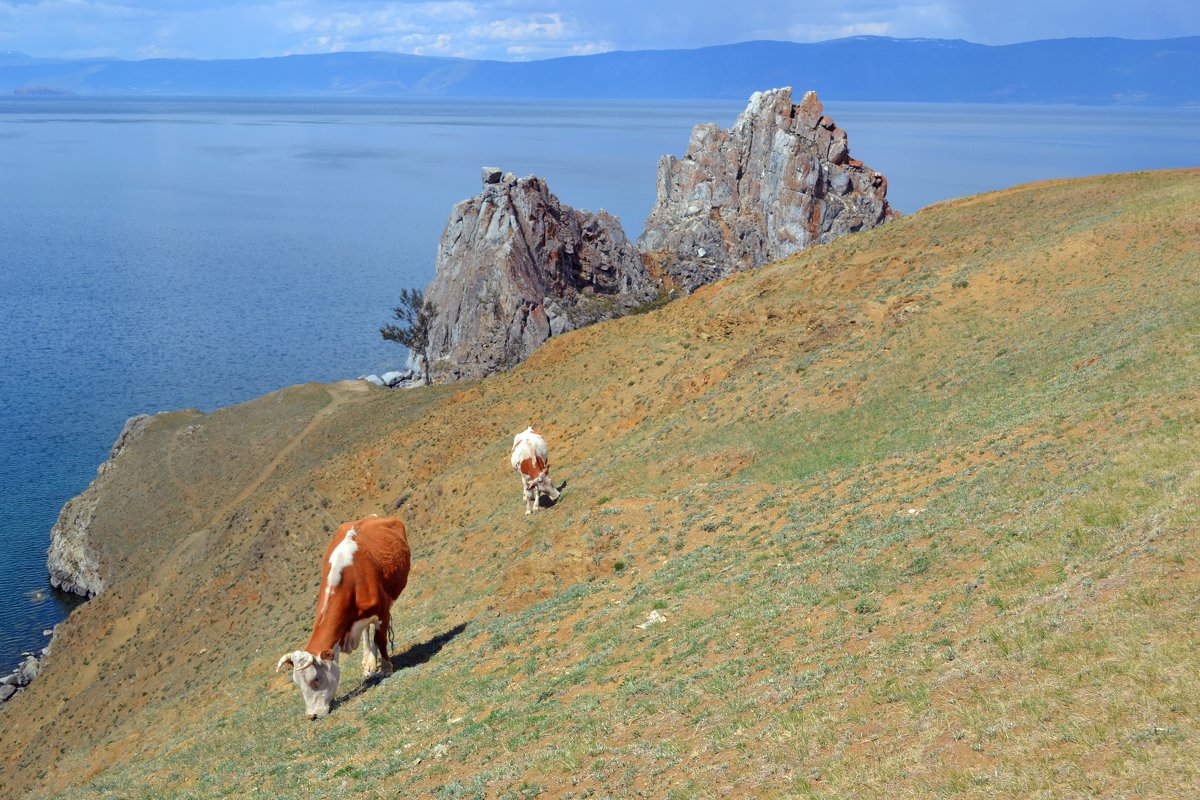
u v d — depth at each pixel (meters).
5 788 46.03
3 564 89.62
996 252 48.84
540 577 27.62
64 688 56.31
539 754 14.35
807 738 11.66
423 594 35.91
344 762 17.88
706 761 12.22
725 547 24.09
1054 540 15.42
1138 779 8.51
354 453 69.81
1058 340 33.97
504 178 164.62
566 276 173.88
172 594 61.66
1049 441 22.27
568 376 62.16
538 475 37.88
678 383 49.03
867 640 14.51
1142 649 10.74
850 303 47.69
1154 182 54.16
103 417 138.38
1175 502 14.75
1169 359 25.64
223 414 103.31
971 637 12.89
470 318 150.38
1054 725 9.85
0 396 147.38
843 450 31.66
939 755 10.11
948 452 25.06
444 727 17.88
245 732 24.05
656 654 17.77
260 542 60.19
